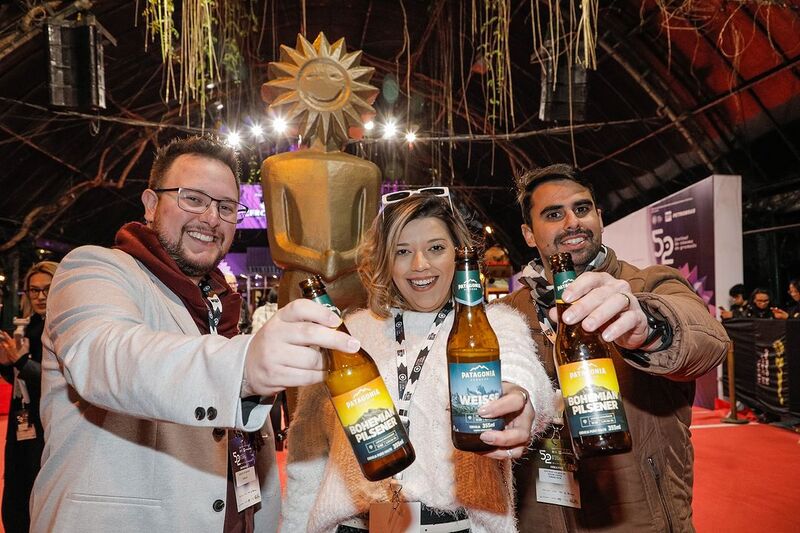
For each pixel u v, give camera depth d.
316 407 1.56
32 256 12.48
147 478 1.29
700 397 6.91
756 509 3.63
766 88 7.58
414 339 1.47
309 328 0.82
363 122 2.53
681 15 7.14
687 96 8.63
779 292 8.55
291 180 2.36
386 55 10.97
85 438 1.30
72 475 1.29
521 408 1.11
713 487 4.05
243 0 6.16
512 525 1.35
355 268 2.37
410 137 9.27
